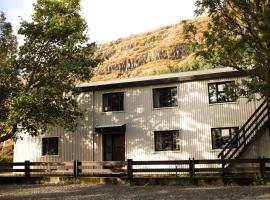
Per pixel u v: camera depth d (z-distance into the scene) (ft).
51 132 101.45
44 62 87.76
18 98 78.43
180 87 91.97
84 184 78.69
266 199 48.91
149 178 75.00
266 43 59.82
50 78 86.74
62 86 87.15
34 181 84.58
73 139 99.25
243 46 63.05
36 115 82.28
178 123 90.84
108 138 97.50
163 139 92.12
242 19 64.08
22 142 103.91
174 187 68.69
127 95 96.43
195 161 73.36
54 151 100.89
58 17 85.87
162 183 73.77
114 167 88.07
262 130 79.15
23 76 88.63
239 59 65.82
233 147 84.07
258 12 61.52
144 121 93.81
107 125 96.27
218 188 64.03
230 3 65.00
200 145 88.28
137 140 93.71
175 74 96.63
